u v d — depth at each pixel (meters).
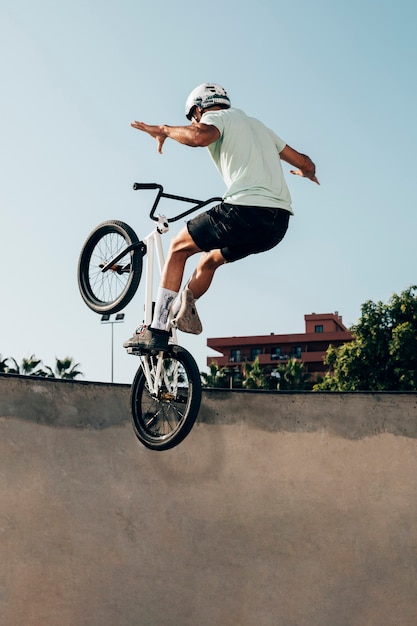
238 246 4.84
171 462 7.99
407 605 7.59
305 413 8.24
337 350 31.25
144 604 7.41
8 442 7.49
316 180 5.33
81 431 7.84
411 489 7.93
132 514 7.70
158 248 4.95
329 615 7.56
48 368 41.88
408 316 29.70
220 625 7.47
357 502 7.93
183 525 7.77
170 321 4.84
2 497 7.31
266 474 8.04
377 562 7.74
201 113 4.81
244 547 7.77
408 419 8.13
